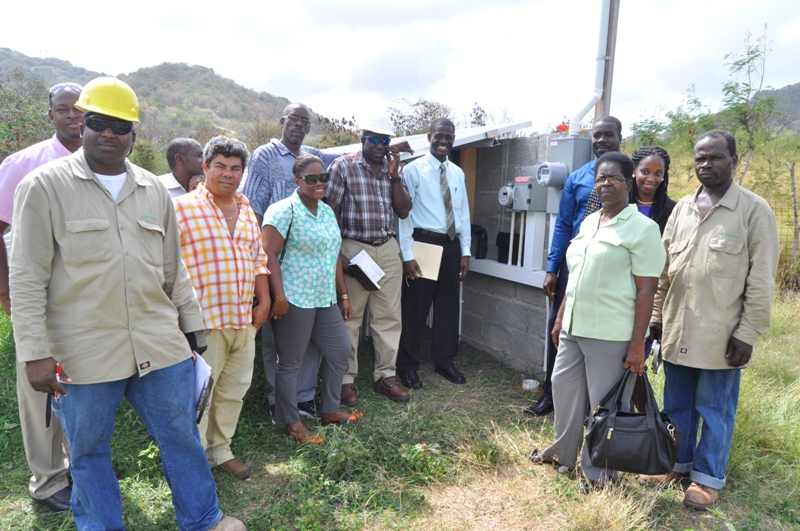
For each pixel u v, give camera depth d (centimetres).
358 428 398
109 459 252
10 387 416
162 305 249
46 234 217
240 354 325
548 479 334
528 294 514
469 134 521
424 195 475
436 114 1295
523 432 398
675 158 913
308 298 366
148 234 242
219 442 332
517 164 541
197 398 261
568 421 333
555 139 462
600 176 312
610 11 467
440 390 481
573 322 321
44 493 292
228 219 320
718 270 296
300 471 335
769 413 405
